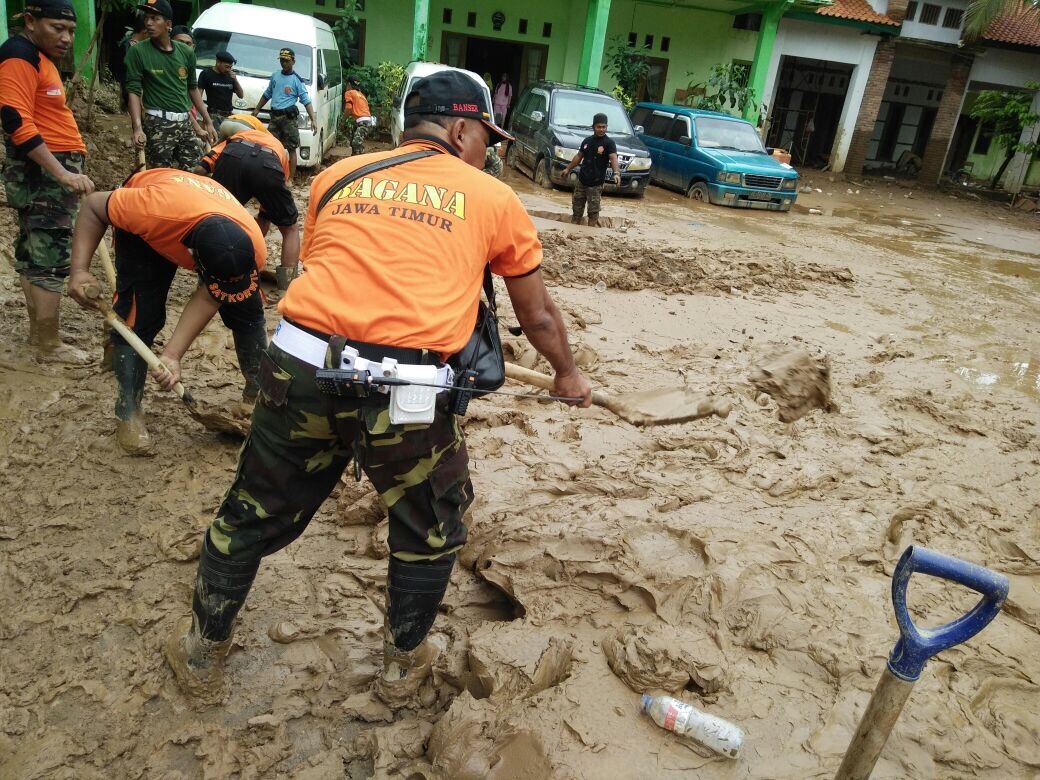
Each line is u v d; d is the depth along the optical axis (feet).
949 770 7.88
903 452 15.61
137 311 12.42
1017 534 13.01
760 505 12.66
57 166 14.19
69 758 7.78
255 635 9.47
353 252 7.19
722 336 22.31
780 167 53.31
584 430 14.94
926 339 24.76
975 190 88.33
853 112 83.71
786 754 7.84
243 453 7.71
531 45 73.51
